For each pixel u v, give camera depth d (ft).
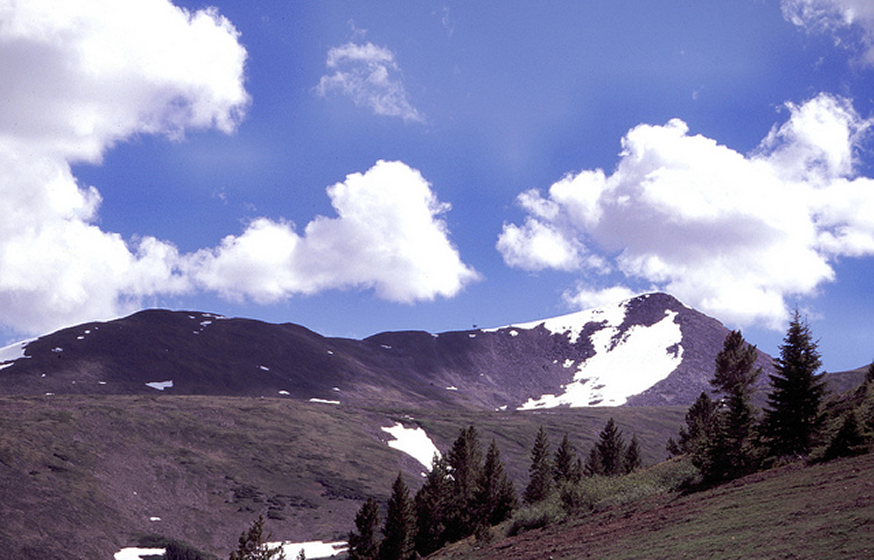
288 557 376.07
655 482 136.56
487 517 255.09
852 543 56.13
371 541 255.50
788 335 121.90
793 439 116.47
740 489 98.73
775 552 59.93
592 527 111.86
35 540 344.08
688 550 70.69
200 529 425.28
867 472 83.66
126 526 401.49
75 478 444.55
